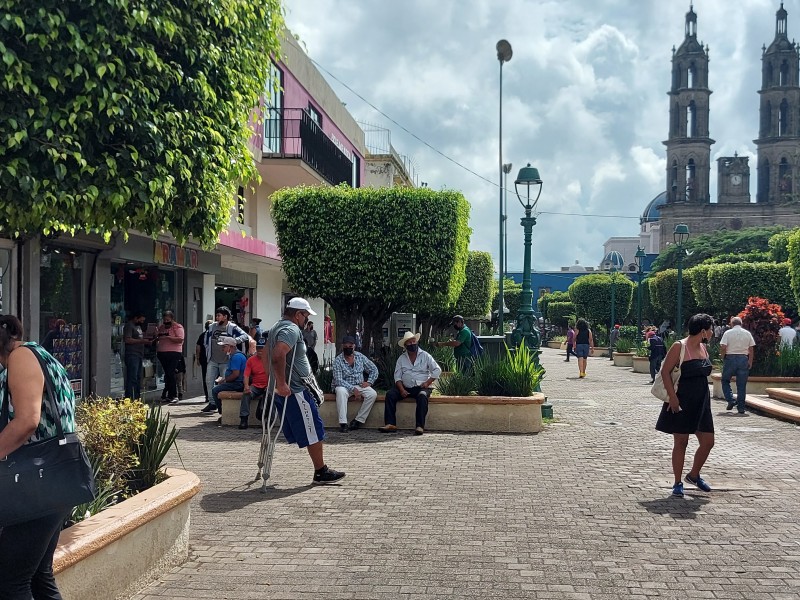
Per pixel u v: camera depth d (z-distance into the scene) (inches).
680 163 3971.5
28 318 423.2
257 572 204.7
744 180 4001.0
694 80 3988.7
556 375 1083.3
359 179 1230.9
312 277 530.9
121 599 181.6
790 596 187.2
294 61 835.4
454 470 339.6
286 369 302.0
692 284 1502.2
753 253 2303.2
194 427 469.7
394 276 526.3
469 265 1214.3
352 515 261.7
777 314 668.7
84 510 187.6
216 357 542.0
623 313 2012.8
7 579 131.3
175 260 614.5
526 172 578.2
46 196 187.2
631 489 303.3
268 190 842.2
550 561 213.2
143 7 201.3
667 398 290.4
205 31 227.0
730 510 270.2
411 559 214.8
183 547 215.0
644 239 5103.3
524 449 397.7
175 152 213.2
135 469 226.1
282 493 294.0
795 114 3917.3
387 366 518.3
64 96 195.5
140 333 565.0
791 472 338.6
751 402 577.9
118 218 216.4
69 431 137.5
